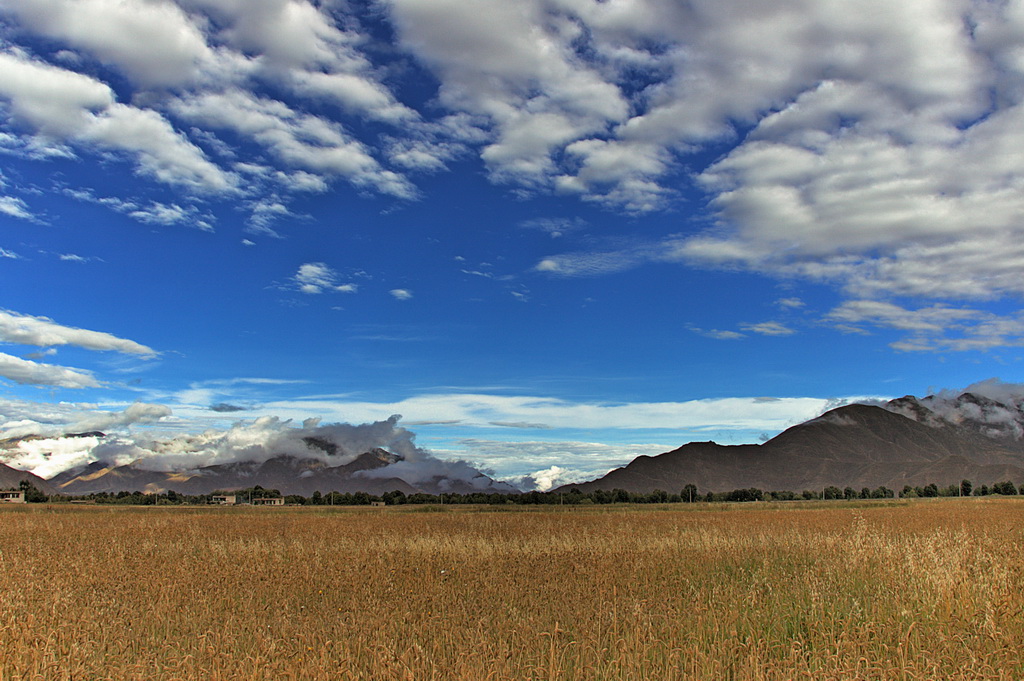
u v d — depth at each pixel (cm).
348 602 1433
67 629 1063
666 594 1484
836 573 1580
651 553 2338
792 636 1059
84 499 16925
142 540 3078
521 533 3572
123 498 17462
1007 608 1046
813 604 1148
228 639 1034
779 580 1546
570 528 4025
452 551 2417
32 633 1003
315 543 2902
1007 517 4881
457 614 1236
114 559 2158
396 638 1041
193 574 1850
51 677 845
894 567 1523
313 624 1203
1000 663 855
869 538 1967
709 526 4006
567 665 901
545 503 13500
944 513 5631
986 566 1556
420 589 1611
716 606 1252
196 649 1009
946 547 1666
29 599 1302
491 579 1742
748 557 2177
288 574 1827
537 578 1781
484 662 876
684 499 17588
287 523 4866
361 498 19500
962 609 1105
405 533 3622
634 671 864
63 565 1955
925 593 1217
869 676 836
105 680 863
